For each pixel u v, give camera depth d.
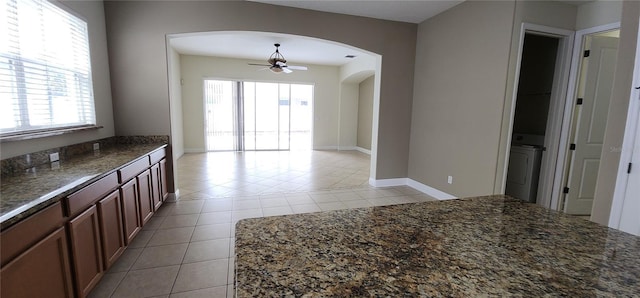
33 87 2.04
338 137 8.70
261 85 8.02
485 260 0.79
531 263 0.78
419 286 0.66
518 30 2.86
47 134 2.11
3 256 1.10
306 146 8.99
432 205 1.27
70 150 2.42
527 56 3.83
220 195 3.98
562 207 3.40
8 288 1.12
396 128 4.47
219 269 2.16
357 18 3.97
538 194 3.48
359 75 7.46
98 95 2.93
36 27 2.06
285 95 8.30
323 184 4.67
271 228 0.98
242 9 3.46
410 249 0.85
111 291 1.88
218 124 7.79
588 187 3.34
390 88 4.32
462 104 3.48
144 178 2.62
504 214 1.17
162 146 3.16
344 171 5.67
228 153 7.54
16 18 1.88
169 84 3.36
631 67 1.87
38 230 1.28
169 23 3.26
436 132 3.96
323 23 3.81
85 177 1.72
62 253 1.45
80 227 1.60
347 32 3.94
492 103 3.07
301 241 0.89
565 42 3.11
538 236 0.96
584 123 3.19
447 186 3.79
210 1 3.35
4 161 1.78
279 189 4.34
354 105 8.67
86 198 1.66
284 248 0.84
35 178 1.70
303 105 8.62
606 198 2.06
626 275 0.73
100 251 1.82
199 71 7.19
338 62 7.70
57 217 1.41
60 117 2.35
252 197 3.91
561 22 3.01
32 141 2.03
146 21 3.20
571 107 3.19
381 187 4.52
